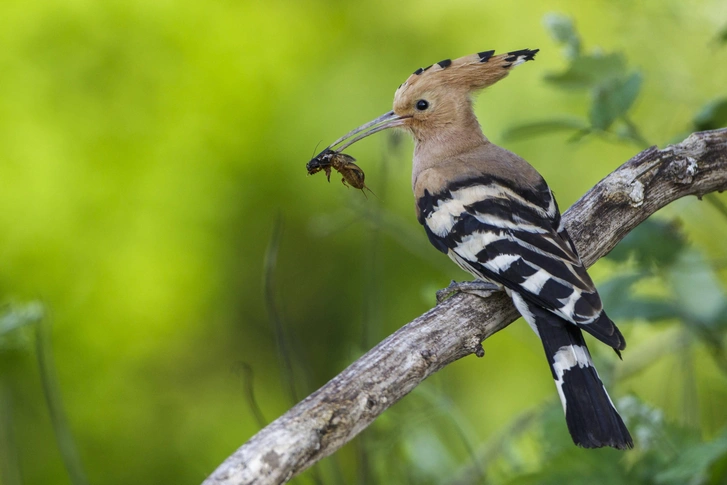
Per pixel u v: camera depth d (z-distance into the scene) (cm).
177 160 1263
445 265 995
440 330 532
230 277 1278
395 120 779
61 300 1212
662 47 870
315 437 438
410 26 1346
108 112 1265
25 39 1255
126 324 1234
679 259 685
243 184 1274
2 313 751
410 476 745
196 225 1261
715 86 866
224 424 1236
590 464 598
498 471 740
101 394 1214
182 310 1253
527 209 630
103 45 1274
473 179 665
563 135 1270
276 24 1327
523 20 1322
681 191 645
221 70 1292
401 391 491
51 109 1253
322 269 1290
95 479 1174
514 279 583
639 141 670
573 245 609
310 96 1298
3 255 1211
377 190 1213
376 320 789
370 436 738
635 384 920
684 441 601
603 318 538
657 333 955
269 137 1281
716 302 675
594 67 658
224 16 1302
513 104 1273
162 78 1281
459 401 1183
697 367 878
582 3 1295
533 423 751
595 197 643
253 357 1278
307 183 1273
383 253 1249
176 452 1216
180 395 1248
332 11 1350
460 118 770
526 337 955
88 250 1228
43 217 1223
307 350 1280
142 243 1239
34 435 1123
